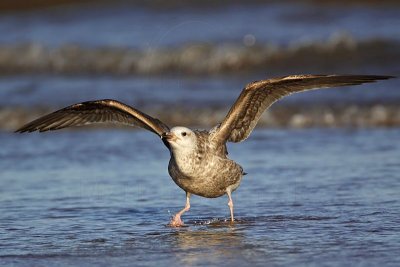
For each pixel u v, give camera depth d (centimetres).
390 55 2609
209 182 1109
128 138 1842
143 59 2780
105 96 2289
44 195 1347
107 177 1468
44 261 955
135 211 1230
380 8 3294
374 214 1148
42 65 2897
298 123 1938
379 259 918
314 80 1130
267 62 2680
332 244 993
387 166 1466
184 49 2795
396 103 2006
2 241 1058
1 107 2189
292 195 1294
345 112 1969
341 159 1544
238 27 3138
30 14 3744
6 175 1512
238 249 988
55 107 2170
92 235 1083
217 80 2536
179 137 1074
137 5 3675
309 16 3250
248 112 1145
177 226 1130
